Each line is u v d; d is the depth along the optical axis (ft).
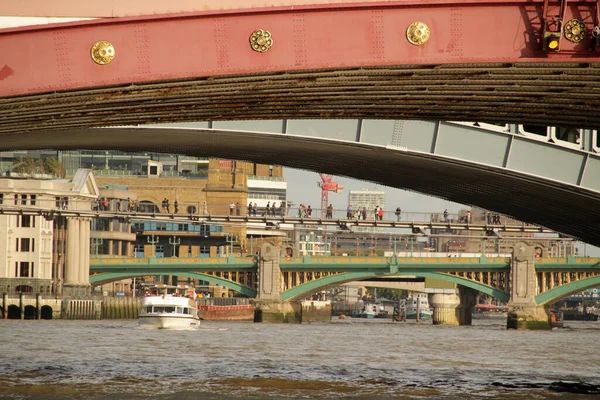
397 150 309.42
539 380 304.50
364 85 162.30
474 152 311.88
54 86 140.05
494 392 259.39
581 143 312.29
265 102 171.63
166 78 142.10
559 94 169.99
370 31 144.87
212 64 142.92
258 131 305.73
